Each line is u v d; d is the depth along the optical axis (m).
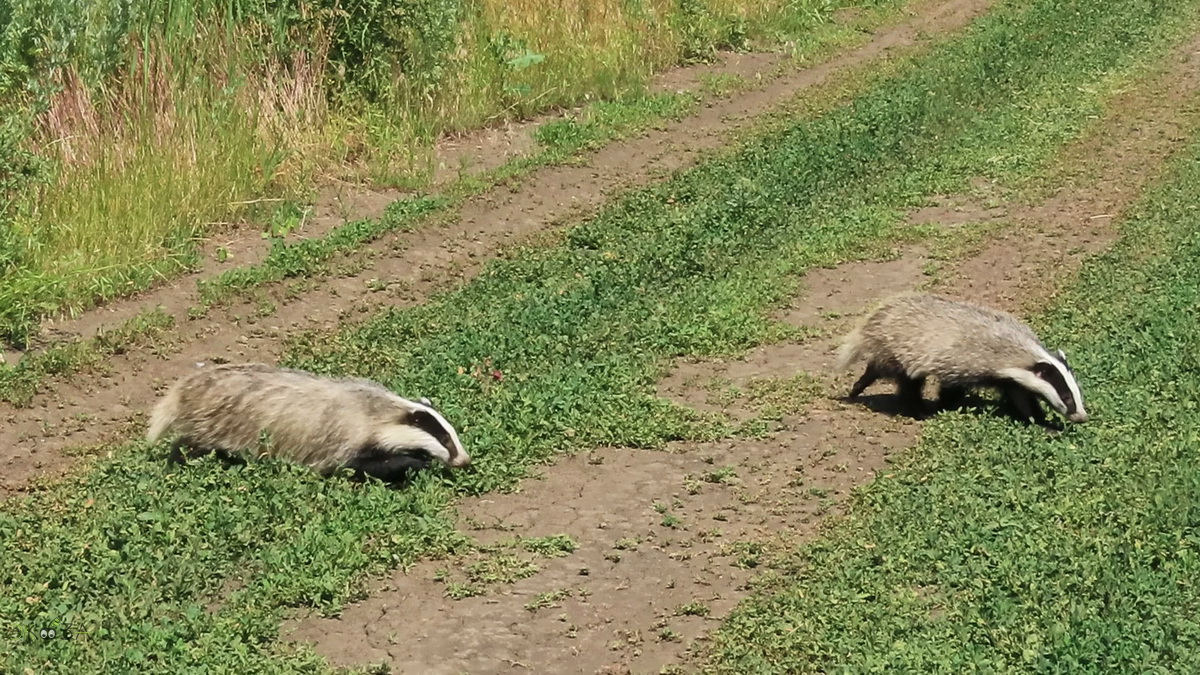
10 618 7.08
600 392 10.45
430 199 14.81
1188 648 6.96
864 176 16.80
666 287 13.04
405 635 7.20
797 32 23.05
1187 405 10.13
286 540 7.96
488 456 9.21
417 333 11.60
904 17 24.81
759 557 8.08
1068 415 9.91
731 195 15.51
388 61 16.70
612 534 8.38
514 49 18.73
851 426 10.07
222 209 13.85
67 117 13.38
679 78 20.45
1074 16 25.02
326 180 15.13
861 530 8.32
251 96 15.25
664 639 7.24
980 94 20.19
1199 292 12.69
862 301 12.98
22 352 10.93
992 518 8.37
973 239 14.66
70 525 8.16
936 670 6.70
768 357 11.58
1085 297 12.82
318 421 8.76
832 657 6.91
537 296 12.51
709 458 9.47
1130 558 7.80
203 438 8.88
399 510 8.42
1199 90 20.84
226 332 11.56
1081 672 6.68
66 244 12.35
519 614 7.44
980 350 10.10
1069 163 17.39
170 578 7.45
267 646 7.00
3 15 13.16
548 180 15.84
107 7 14.16
